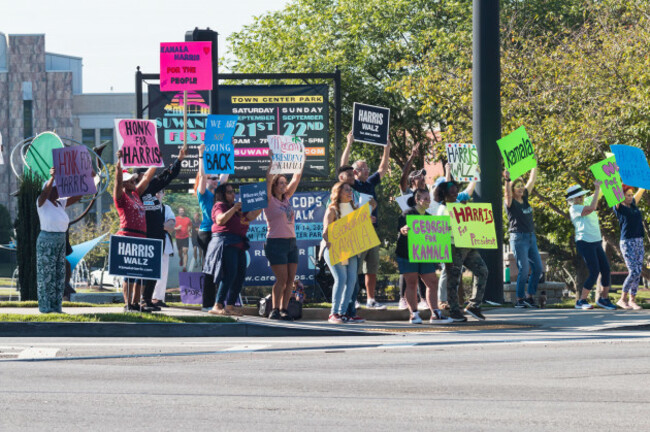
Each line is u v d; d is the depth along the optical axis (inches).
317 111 1222.3
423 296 907.4
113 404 392.8
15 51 7332.7
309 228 1074.7
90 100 7396.7
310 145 1224.2
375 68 2655.0
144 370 506.0
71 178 767.7
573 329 770.2
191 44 876.0
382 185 1866.4
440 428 344.5
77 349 603.5
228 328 738.8
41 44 7342.5
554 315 900.6
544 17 2492.6
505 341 662.5
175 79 870.4
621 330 778.2
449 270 840.9
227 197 807.7
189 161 1219.9
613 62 1620.3
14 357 565.3
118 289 1866.4
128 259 771.4
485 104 1058.1
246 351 598.9
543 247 2513.5
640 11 1711.4
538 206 1867.6
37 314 745.6
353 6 2726.4
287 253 809.5
